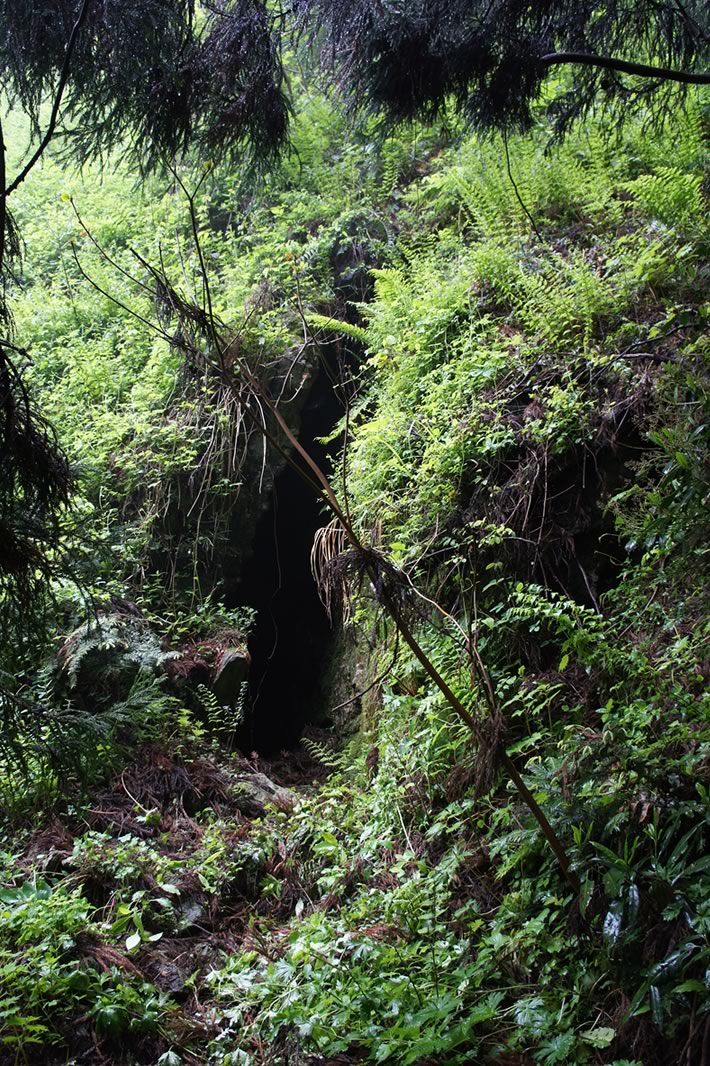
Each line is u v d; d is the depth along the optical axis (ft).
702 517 11.91
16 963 12.03
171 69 9.22
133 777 16.28
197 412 20.57
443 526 16.39
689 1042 9.30
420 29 10.12
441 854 13.82
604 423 15.16
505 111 11.05
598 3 10.82
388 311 20.26
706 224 17.47
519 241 20.07
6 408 7.58
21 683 10.41
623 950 10.41
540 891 11.82
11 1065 10.94
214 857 14.64
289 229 24.76
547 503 15.60
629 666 12.85
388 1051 10.27
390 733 16.01
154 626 19.19
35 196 28.55
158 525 20.34
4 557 7.87
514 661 14.79
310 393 22.59
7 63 9.13
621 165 20.54
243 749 19.79
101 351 22.41
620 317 16.60
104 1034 11.50
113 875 14.12
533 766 12.60
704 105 20.29
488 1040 10.69
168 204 26.05
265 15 9.49
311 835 15.42
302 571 22.65
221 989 12.39
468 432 16.44
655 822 10.86
